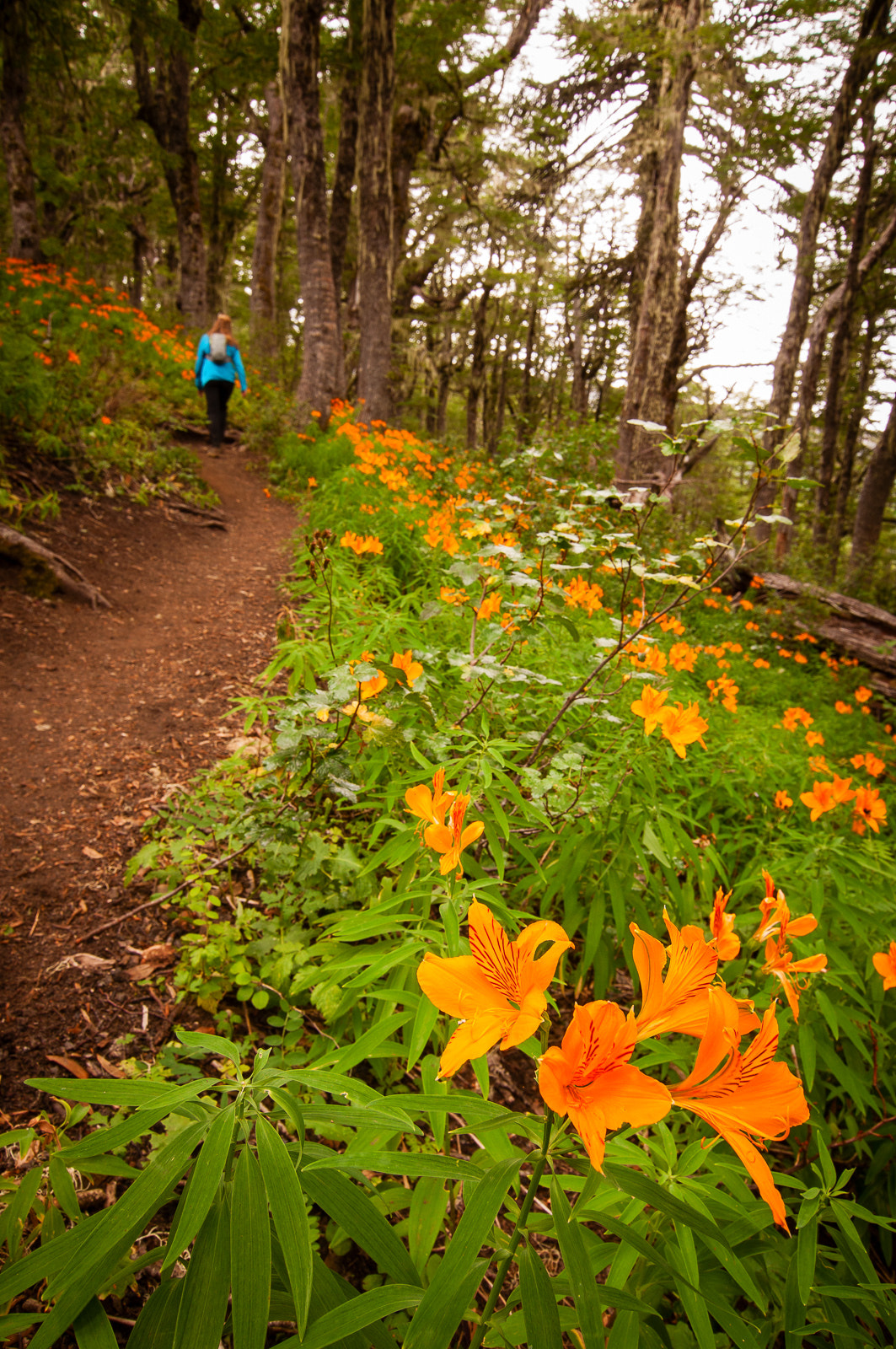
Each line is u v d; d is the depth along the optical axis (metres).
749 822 3.28
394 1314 1.39
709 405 26.81
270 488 8.69
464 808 1.00
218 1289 0.85
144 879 2.60
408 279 18.38
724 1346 1.39
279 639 3.89
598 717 2.62
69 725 3.62
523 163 18.16
